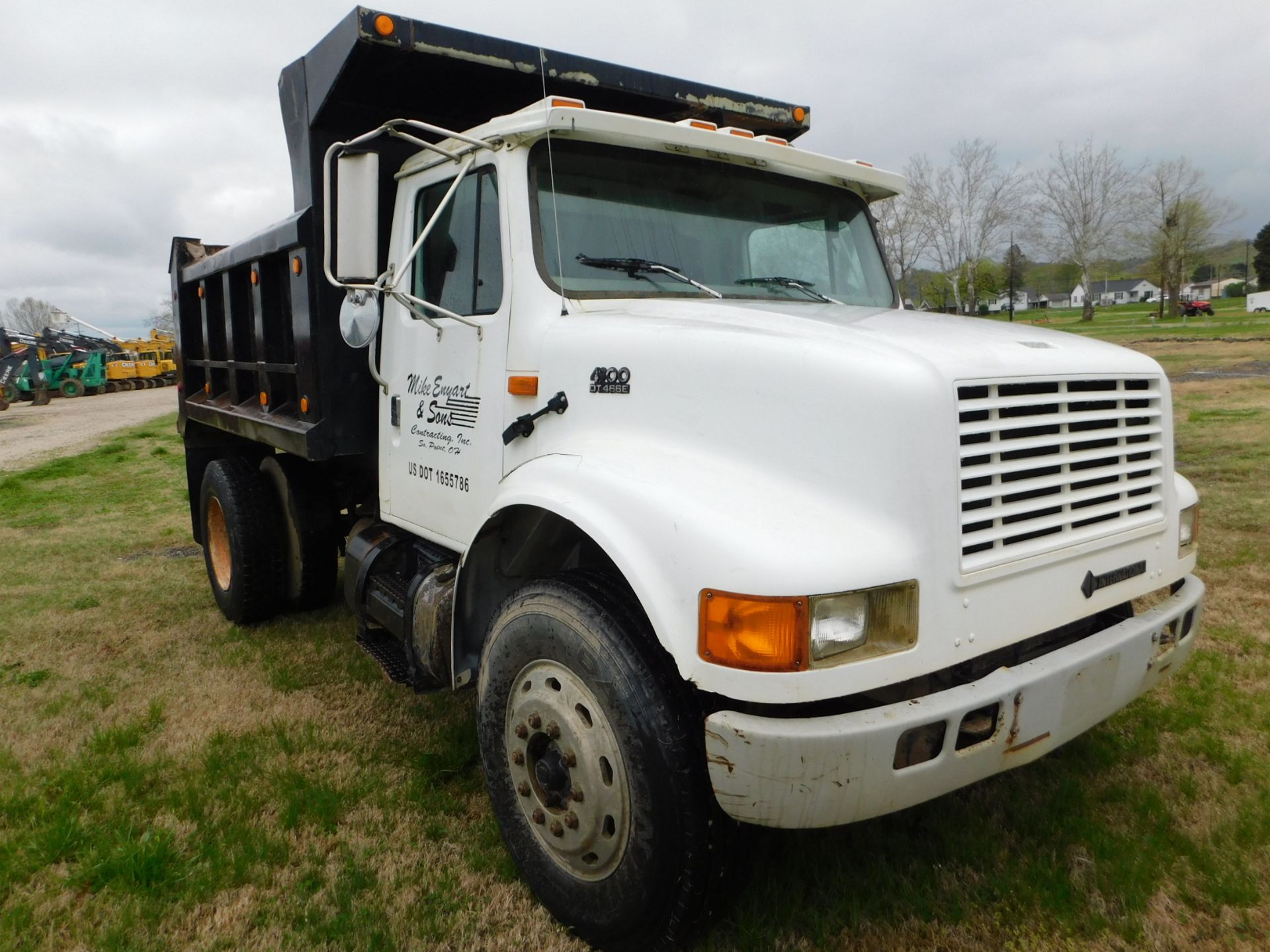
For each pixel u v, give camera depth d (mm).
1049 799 3135
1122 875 2686
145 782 3441
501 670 2717
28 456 16188
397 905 2713
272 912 2705
